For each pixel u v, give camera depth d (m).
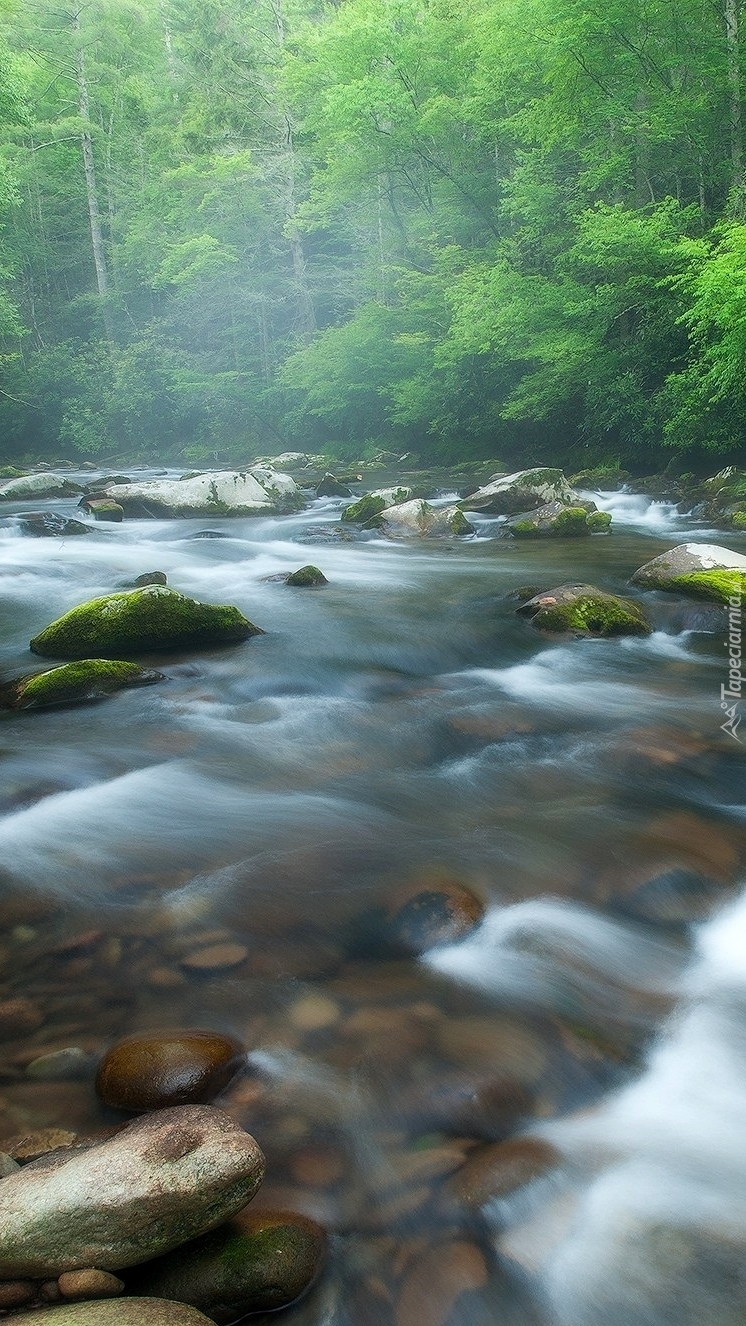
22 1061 2.99
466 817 4.79
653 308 20.42
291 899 3.95
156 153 44.69
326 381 31.95
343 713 6.34
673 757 5.57
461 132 27.09
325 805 4.93
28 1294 2.12
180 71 44.53
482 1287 2.28
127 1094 2.77
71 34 41.50
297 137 37.16
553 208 22.97
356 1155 2.64
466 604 9.51
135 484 16.44
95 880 4.11
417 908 3.84
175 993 3.35
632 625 8.50
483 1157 2.63
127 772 5.30
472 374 26.73
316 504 17.91
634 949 3.69
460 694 6.86
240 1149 2.36
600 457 22.97
